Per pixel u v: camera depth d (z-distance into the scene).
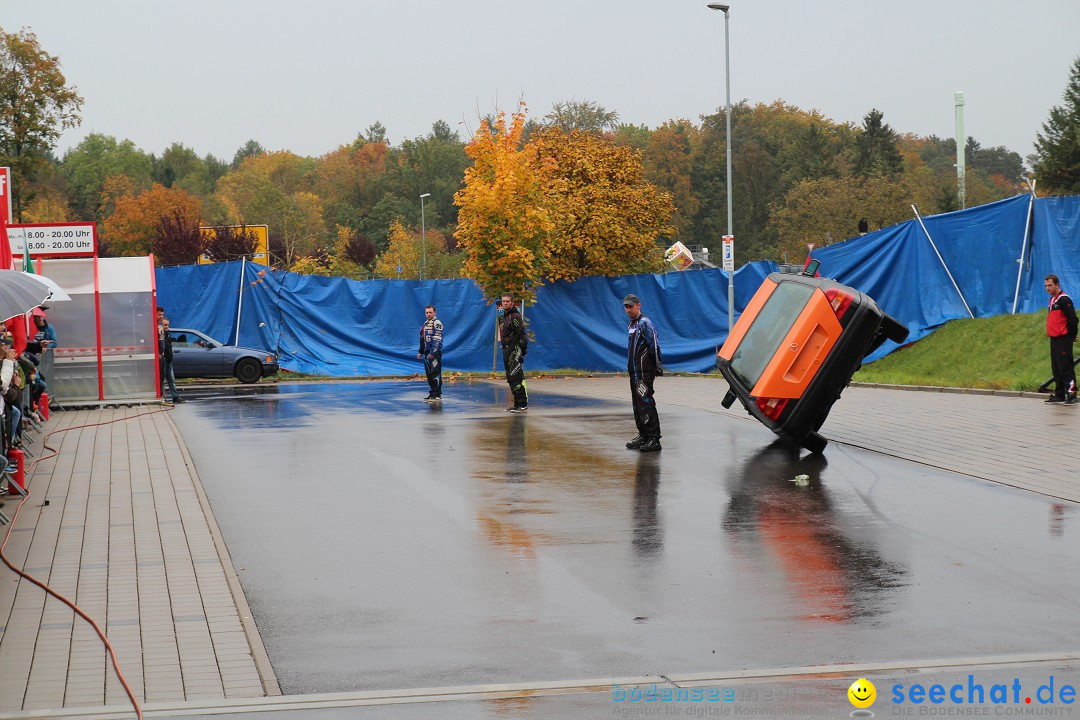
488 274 28.91
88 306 21.94
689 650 6.38
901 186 69.56
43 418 19.33
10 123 40.16
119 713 5.41
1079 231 23.47
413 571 8.30
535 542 9.23
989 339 23.67
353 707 5.50
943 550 8.70
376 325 30.94
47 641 6.63
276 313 30.62
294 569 8.41
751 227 96.25
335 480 12.42
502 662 6.21
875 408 18.45
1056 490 10.92
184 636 6.71
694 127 112.06
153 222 85.38
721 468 12.93
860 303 13.45
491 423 17.77
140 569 8.38
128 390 22.08
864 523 9.75
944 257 25.30
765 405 13.63
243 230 54.09
